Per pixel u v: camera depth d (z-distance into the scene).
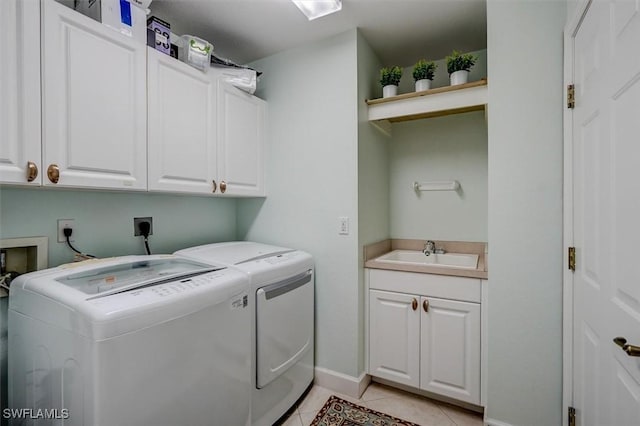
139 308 0.92
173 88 1.52
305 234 2.04
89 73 1.19
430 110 1.81
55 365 0.96
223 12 1.69
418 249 2.35
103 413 0.83
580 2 1.14
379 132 2.24
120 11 1.29
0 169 0.98
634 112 0.79
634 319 0.79
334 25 1.82
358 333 1.87
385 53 2.17
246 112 2.00
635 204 0.79
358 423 1.62
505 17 1.44
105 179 1.25
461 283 1.65
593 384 1.06
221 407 1.20
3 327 1.23
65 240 1.41
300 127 2.05
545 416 1.38
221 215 2.26
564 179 1.31
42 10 1.06
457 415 1.68
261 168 2.14
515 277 1.43
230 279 1.28
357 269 1.86
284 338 1.62
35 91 1.05
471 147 2.19
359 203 1.88
